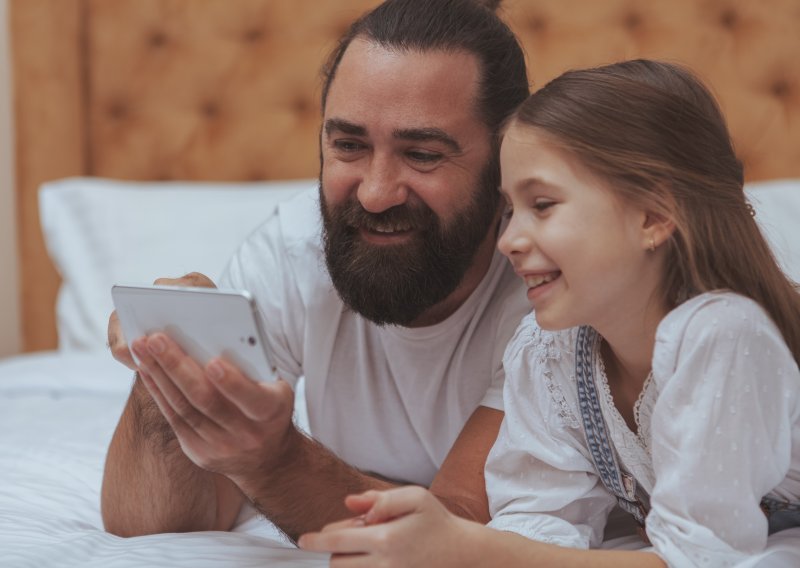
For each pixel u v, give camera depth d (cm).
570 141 79
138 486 100
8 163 241
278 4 222
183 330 77
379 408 113
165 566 81
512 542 74
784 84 195
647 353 84
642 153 79
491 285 107
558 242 79
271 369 76
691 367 77
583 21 202
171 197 214
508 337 105
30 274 233
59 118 231
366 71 97
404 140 97
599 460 89
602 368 87
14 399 167
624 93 81
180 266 202
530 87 116
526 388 91
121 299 79
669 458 78
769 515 88
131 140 232
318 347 112
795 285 90
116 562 83
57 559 86
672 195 80
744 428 76
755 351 76
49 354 198
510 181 83
